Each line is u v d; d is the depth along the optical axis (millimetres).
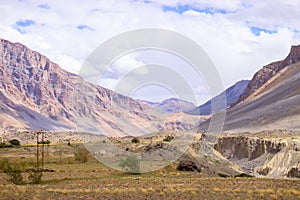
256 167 94125
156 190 29484
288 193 28406
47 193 27938
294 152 92500
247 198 26250
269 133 145000
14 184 34250
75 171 46812
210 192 28781
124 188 30938
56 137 164875
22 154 86438
